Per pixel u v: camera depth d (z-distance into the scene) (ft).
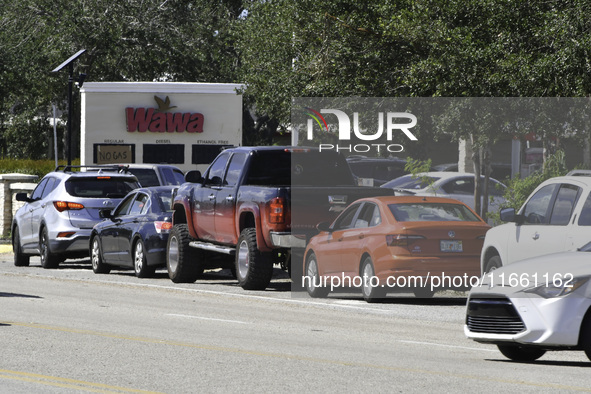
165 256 132.46
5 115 414.41
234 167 122.52
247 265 117.50
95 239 144.46
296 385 54.95
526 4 127.65
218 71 359.05
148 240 132.87
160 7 342.85
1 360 62.03
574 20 119.85
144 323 84.58
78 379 55.57
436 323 92.32
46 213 150.71
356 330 84.38
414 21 130.62
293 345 72.79
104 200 149.48
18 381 54.75
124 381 55.16
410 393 53.06
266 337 77.41
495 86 124.67
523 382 57.26
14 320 83.61
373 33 142.61
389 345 74.79
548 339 63.93
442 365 64.23
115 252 140.15
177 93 246.06
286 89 176.24
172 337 75.36
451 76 127.03
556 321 63.93
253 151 120.26
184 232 128.77
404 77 137.90
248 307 101.76
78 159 330.34
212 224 124.16
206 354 66.39
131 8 340.59
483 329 67.51
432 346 75.15
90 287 120.57
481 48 127.95
